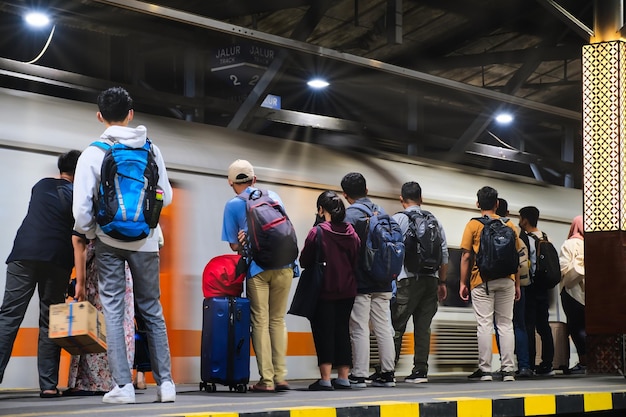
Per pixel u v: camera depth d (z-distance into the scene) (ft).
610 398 22.06
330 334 22.33
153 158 17.69
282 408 15.64
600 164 30.25
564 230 39.06
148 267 17.62
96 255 17.56
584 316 33.76
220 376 21.15
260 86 33.50
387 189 32.40
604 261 30.07
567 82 52.95
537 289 32.24
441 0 44.68
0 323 19.89
